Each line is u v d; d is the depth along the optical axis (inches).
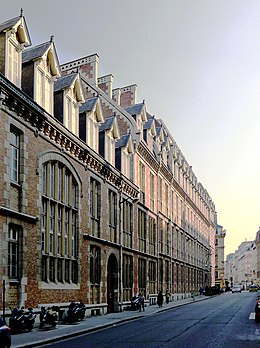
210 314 1300.4
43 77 996.6
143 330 893.2
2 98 815.7
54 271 1010.1
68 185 1101.7
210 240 3978.8
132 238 1577.3
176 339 733.3
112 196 1416.1
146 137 1849.2
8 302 820.6
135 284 1589.6
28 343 683.4
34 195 923.4
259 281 7086.6
